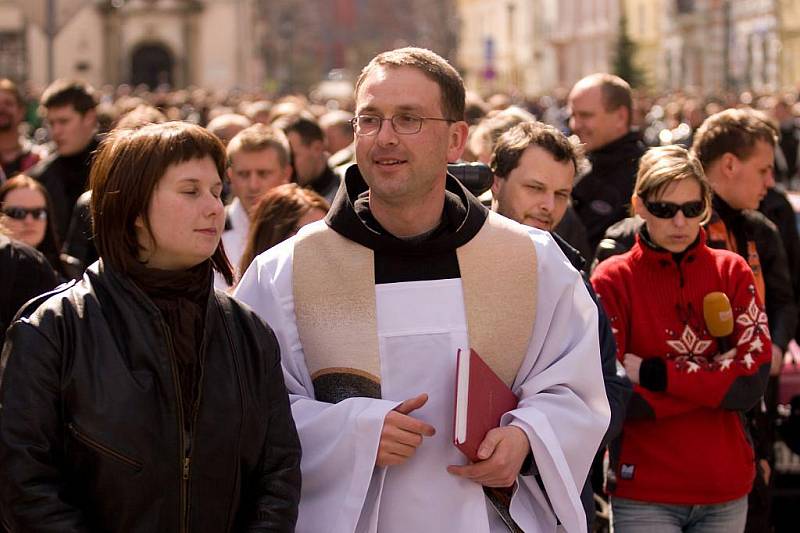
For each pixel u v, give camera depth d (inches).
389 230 257.0
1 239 318.3
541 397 253.6
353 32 7244.1
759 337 330.3
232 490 223.8
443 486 249.4
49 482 210.4
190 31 4434.1
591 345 261.3
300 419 248.1
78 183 569.6
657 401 325.7
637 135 499.5
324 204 349.1
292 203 344.2
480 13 6053.2
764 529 367.6
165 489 216.2
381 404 243.4
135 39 4392.2
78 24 4333.2
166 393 216.5
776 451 432.5
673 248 332.2
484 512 248.4
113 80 4367.6
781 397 450.3
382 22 7372.1
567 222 420.5
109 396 212.5
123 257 219.8
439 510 248.8
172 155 219.6
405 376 251.3
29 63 4298.7
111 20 4360.2
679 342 331.9
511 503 251.8
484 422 243.4
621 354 333.1
